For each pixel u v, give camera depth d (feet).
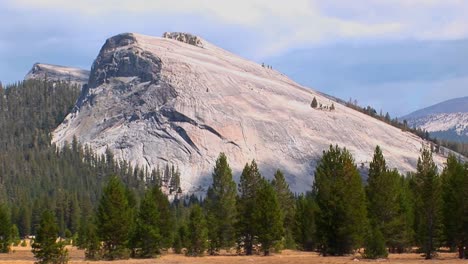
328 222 376.89
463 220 338.75
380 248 333.83
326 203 381.19
